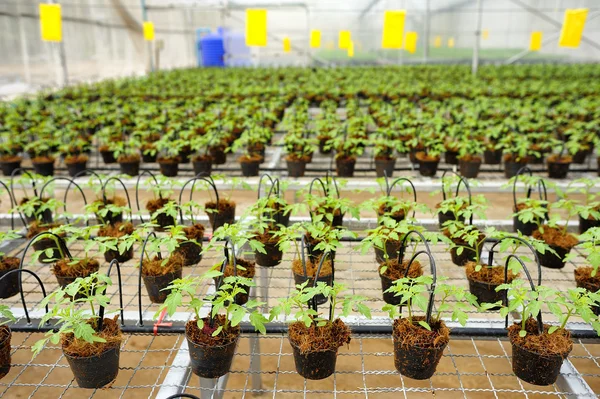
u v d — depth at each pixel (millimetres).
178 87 3416
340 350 1104
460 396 975
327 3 6211
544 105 2586
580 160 2002
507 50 6402
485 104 2475
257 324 637
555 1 5727
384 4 6273
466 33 6262
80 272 922
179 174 1879
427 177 1755
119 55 4445
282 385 1016
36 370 1044
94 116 2494
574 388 660
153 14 4969
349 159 1726
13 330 780
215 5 5305
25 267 1221
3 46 2953
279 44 6707
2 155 1938
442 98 2992
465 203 1228
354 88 3264
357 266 1271
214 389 687
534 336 678
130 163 1776
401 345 686
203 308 824
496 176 1826
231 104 2646
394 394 984
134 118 2381
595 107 2541
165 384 668
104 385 692
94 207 1106
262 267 1065
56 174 1980
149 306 899
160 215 1268
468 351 1116
